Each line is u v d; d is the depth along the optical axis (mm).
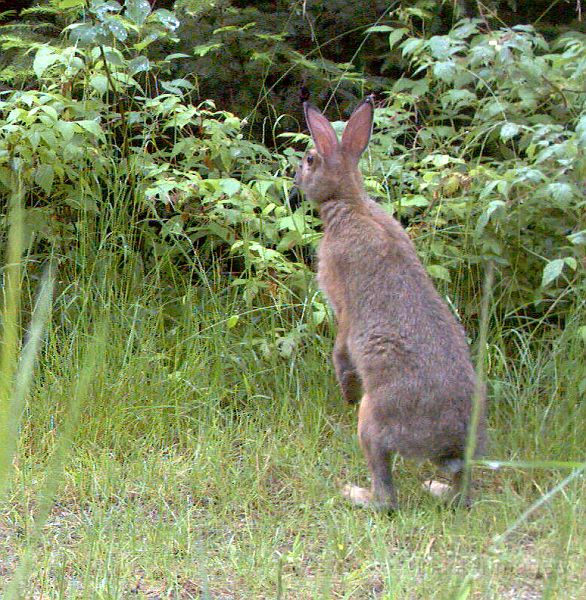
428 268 10688
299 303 11312
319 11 13719
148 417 9945
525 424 9680
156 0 14258
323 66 13188
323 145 9297
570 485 8305
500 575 6848
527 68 11438
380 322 8484
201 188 11148
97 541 7312
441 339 8336
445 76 11258
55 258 11211
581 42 11734
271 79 13719
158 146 13383
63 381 10031
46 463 9031
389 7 13047
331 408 10367
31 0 14070
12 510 8078
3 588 6656
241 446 9625
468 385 8234
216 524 8031
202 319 11039
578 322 10516
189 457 9352
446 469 8258
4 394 2803
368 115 9375
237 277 12742
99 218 11789
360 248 8828
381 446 8320
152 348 10586
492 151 13148
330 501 8273
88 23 11172
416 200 10961
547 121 11727
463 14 13430
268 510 8359
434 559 7125
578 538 7324
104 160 11453
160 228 12781
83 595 6395
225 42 13242
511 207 11188
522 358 10430
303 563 7328
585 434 9453
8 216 11148
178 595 6660
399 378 8234
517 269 11508
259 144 12711
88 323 10812
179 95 12344
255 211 12148
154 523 8016
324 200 9297
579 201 10859
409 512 8297
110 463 8938
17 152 11047
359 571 6926
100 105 11586
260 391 10625
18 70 12492
